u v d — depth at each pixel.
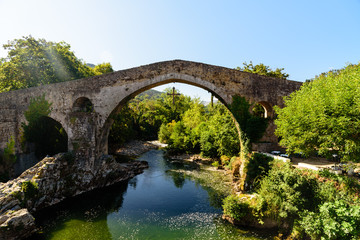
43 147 24.05
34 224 12.30
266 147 19.86
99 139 20.92
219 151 28.75
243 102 20.00
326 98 10.78
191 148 35.03
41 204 15.51
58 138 25.09
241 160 20.08
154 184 21.11
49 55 26.91
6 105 21.45
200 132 34.72
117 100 20.56
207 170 25.53
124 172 23.02
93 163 20.11
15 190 13.73
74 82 21.11
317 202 11.04
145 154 36.66
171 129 46.94
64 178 18.12
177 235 12.26
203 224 13.41
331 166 14.33
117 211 15.47
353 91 9.74
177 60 20.14
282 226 11.77
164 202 16.91
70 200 17.36
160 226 13.31
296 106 12.62
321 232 9.70
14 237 11.32
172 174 24.23
